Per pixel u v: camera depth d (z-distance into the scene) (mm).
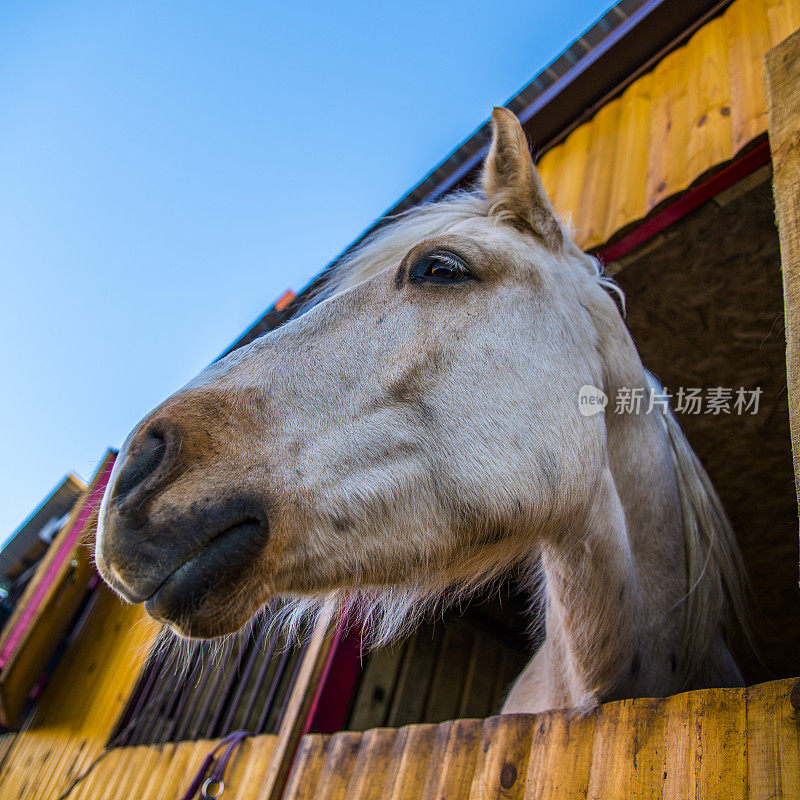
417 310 1320
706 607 1513
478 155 2748
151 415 1115
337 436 1181
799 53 1127
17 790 4559
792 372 912
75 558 4672
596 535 1332
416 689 3223
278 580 1105
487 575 1379
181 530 995
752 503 2725
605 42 2516
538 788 1231
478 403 1254
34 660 4613
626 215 2098
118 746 3477
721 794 900
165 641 1340
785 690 877
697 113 2061
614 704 1181
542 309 1396
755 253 2010
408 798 1592
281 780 2260
